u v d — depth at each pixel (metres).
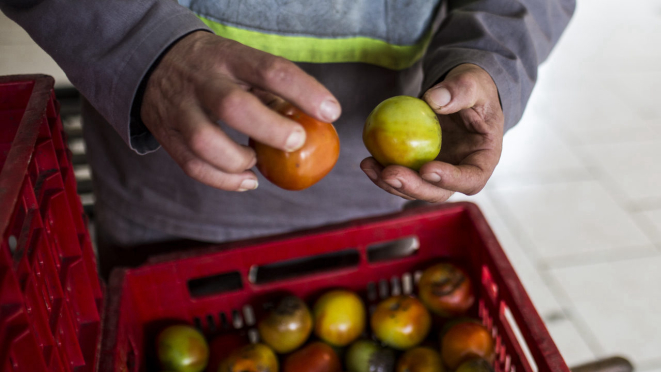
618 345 1.32
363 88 0.83
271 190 0.87
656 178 1.80
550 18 0.80
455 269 0.85
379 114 0.65
